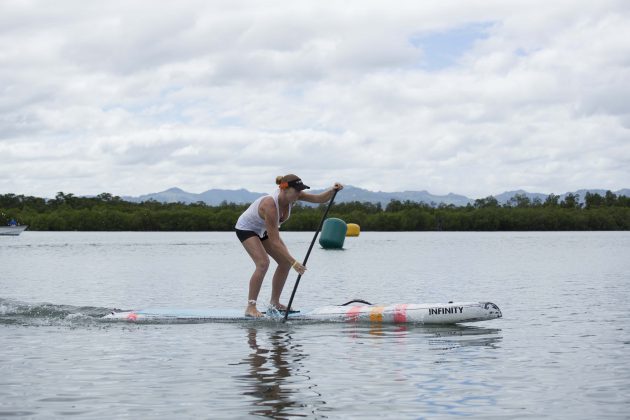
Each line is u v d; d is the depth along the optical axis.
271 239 10.90
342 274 22.67
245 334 9.59
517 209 148.62
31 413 5.41
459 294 15.78
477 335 9.46
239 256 35.72
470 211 152.50
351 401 5.77
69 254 38.44
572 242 61.88
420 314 10.66
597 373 6.88
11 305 12.65
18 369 7.13
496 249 45.56
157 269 25.30
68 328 10.20
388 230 140.38
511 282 19.20
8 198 153.50
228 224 139.00
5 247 49.75
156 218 138.38
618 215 148.25
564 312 12.20
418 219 141.50
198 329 10.06
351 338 9.20
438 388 6.24
